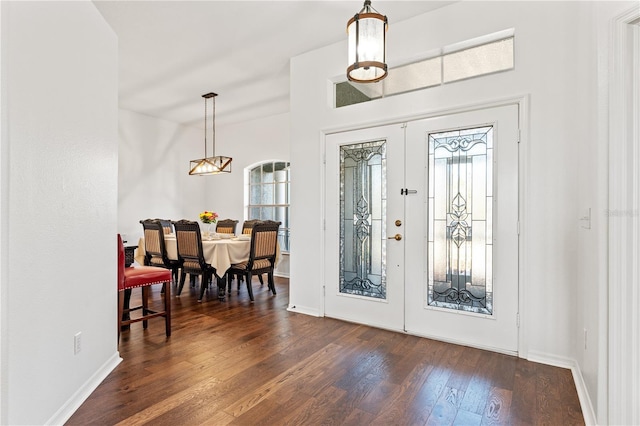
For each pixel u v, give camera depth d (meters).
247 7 2.90
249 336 3.04
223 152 7.04
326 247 3.63
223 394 2.05
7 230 1.46
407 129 3.13
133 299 4.35
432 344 2.85
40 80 1.67
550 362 2.46
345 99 3.57
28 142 1.58
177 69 4.18
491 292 2.74
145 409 1.89
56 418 1.74
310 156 3.73
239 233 6.71
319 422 1.78
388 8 2.91
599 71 1.71
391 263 3.21
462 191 2.88
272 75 4.38
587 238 2.02
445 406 1.93
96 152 2.23
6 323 1.44
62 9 1.85
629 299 1.57
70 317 1.90
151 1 2.80
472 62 2.87
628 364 1.57
